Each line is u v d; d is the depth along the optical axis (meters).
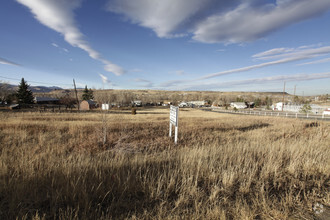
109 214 1.92
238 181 2.87
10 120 11.36
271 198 2.37
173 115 6.99
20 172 2.90
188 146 5.84
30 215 1.87
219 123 13.62
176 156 4.15
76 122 11.24
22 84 46.44
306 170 3.30
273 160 3.73
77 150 5.14
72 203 2.11
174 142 6.67
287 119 19.41
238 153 4.23
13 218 1.82
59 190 2.29
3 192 2.23
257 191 2.56
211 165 3.31
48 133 7.30
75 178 2.63
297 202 2.25
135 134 8.01
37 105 40.41
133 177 2.74
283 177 3.01
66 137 6.93
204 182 2.80
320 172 3.27
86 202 1.96
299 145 5.13
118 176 2.73
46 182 2.53
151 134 8.24
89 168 3.03
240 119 18.67
